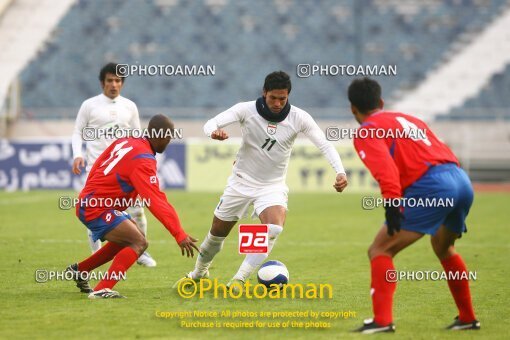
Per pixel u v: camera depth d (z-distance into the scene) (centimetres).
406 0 12050
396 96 11406
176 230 2672
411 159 2291
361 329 2320
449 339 2248
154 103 11206
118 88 3762
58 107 11181
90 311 2578
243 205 3009
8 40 11550
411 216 2273
